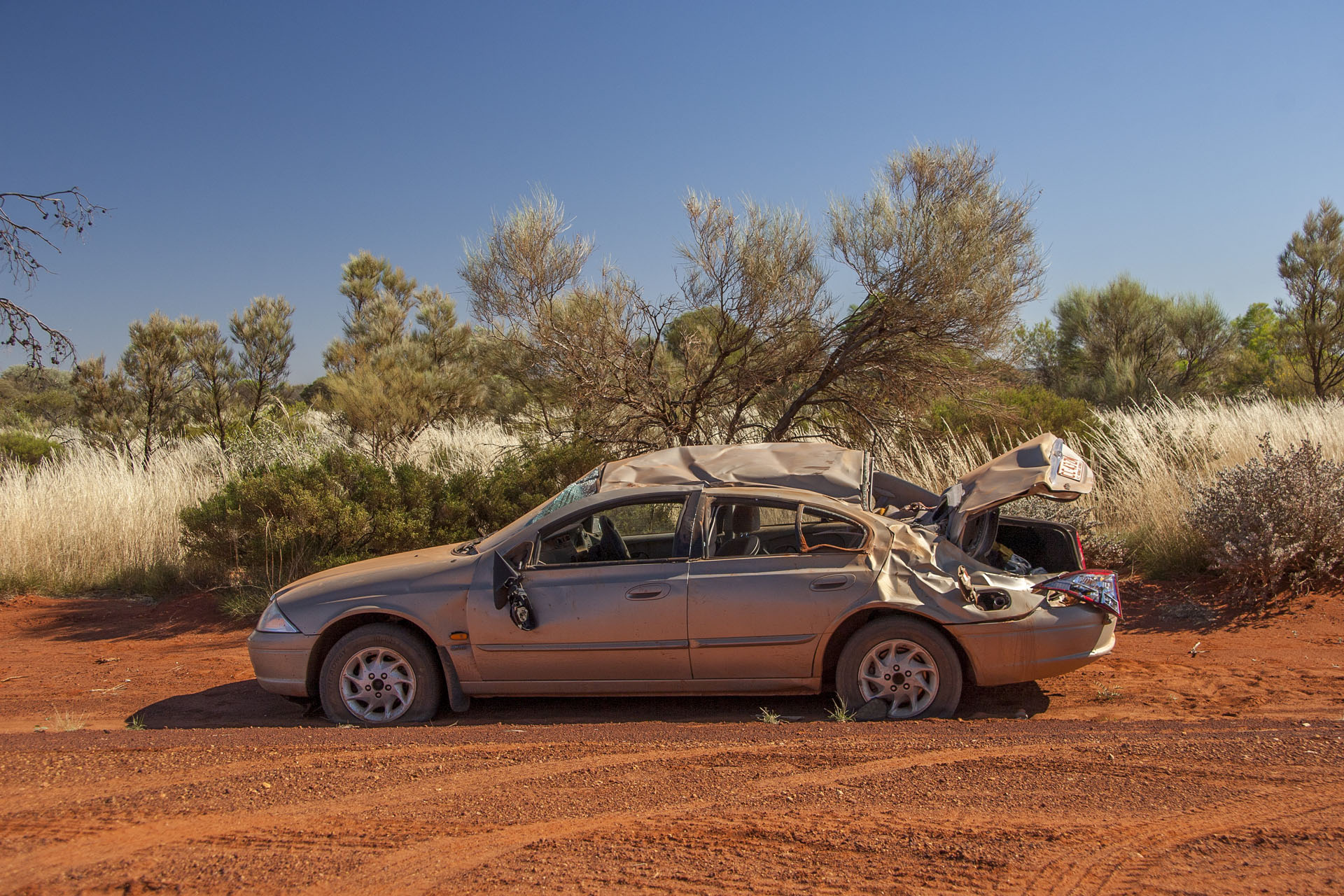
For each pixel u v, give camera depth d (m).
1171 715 5.34
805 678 5.43
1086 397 21.17
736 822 3.65
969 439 12.00
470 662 5.65
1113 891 3.01
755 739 4.79
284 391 19.48
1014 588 5.34
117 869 3.36
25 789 4.23
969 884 3.09
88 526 11.52
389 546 9.72
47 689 7.13
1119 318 21.91
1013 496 5.41
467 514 9.91
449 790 4.12
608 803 3.91
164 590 10.52
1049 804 3.75
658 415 11.08
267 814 3.87
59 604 10.30
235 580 10.40
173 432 17.84
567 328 10.45
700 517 5.65
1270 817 3.54
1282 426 11.57
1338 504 7.83
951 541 5.56
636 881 3.18
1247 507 7.96
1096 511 10.49
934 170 10.67
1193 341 21.73
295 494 9.60
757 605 5.39
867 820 3.64
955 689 5.27
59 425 25.92
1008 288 10.23
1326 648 6.60
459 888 3.16
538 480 10.13
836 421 11.67
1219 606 7.83
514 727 5.30
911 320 10.32
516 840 3.55
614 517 5.99
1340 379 19.56
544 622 5.53
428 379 15.64
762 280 10.29
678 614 5.43
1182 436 11.62
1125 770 4.09
